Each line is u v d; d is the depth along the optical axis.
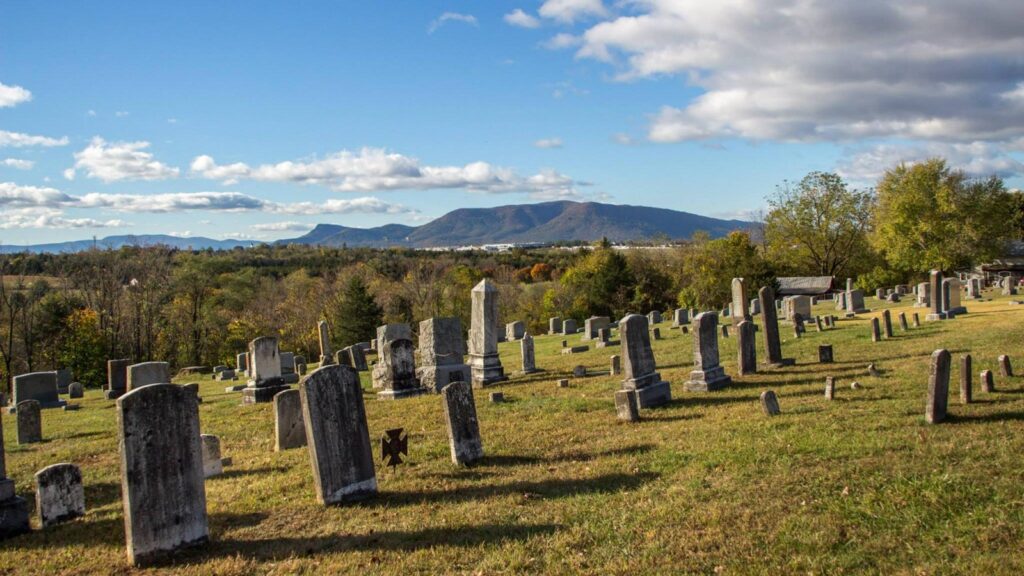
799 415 12.44
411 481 10.36
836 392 14.46
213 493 10.52
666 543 7.32
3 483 9.34
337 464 9.48
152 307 53.28
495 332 23.00
